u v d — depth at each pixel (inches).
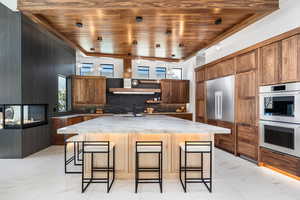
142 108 281.9
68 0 99.5
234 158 151.8
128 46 175.3
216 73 186.9
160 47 177.8
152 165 109.7
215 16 111.8
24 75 154.9
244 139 148.5
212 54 205.2
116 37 150.0
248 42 147.9
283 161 114.5
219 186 101.1
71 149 181.3
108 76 282.2
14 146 151.6
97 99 252.1
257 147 135.3
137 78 294.5
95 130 94.3
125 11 104.6
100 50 190.4
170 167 110.8
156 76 304.0
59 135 198.7
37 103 173.0
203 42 161.9
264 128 129.4
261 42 130.7
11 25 151.6
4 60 151.7
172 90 281.6
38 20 112.5
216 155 159.9
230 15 109.9
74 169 126.1
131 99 278.4
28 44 160.1
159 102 277.6
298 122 105.2
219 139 181.8
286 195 91.6
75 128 96.3
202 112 214.2
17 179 109.6
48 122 192.9
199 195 91.6
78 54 249.6
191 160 110.1
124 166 110.2
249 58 143.5
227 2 99.1
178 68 314.0
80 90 247.8
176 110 290.5
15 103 151.5
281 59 116.4
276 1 100.3
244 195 91.7
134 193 93.2
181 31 136.6
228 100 167.9
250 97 142.4
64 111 228.4
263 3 100.1
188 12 106.0
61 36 142.3
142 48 181.3
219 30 134.6
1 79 151.9
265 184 103.7
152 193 93.3
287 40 112.3
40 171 122.4
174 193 93.4
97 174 110.7
